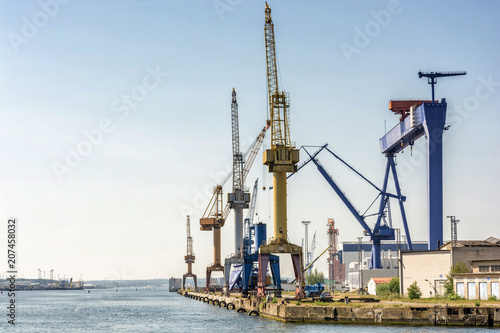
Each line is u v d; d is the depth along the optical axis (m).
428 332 94.19
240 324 130.00
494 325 99.50
